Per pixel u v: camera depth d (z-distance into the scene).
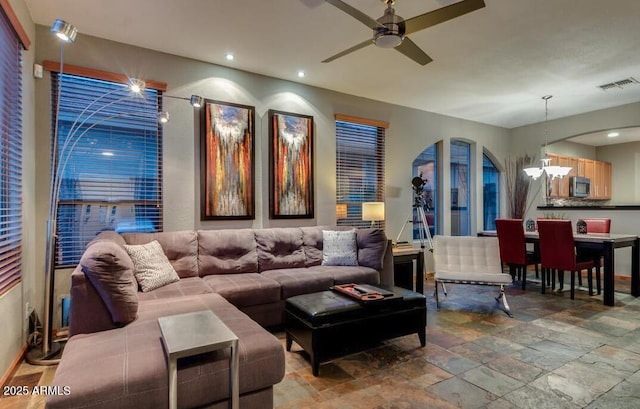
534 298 4.25
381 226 5.14
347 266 3.81
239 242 3.52
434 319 3.46
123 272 1.95
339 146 4.77
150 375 1.44
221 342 1.50
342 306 2.46
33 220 2.86
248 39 3.21
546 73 4.05
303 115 4.37
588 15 2.84
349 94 4.80
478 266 4.03
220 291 2.82
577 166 7.18
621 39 3.24
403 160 5.38
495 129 6.59
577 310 3.76
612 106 5.35
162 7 2.68
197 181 3.67
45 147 2.98
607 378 2.26
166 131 3.51
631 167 7.75
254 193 4.01
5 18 2.21
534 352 2.67
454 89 4.61
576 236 4.37
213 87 3.77
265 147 4.11
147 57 3.41
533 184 6.43
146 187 3.44
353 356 2.61
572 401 2.00
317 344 2.32
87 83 3.18
